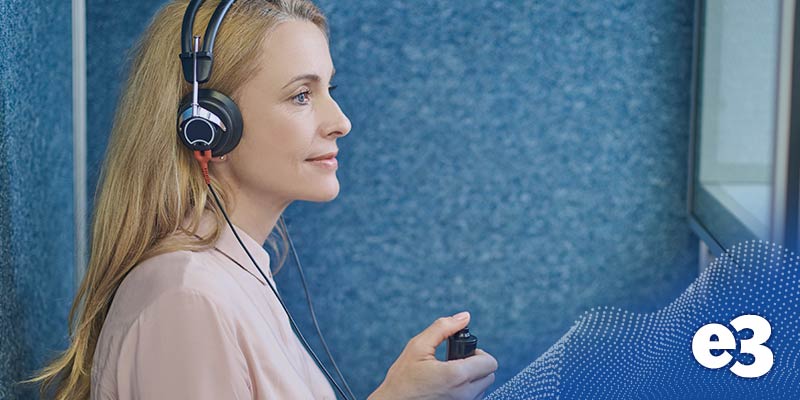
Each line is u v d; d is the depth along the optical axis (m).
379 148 1.66
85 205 1.49
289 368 0.83
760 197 1.22
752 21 1.27
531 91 1.64
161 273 0.80
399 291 1.69
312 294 1.69
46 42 1.26
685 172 1.65
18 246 1.07
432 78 1.64
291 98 0.86
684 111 1.63
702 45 1.56
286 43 0.85
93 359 0.83
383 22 1.63
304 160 0.87
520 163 1.66
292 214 1.67
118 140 0.89
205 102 0.82
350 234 1.68
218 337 0.77
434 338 0.90
